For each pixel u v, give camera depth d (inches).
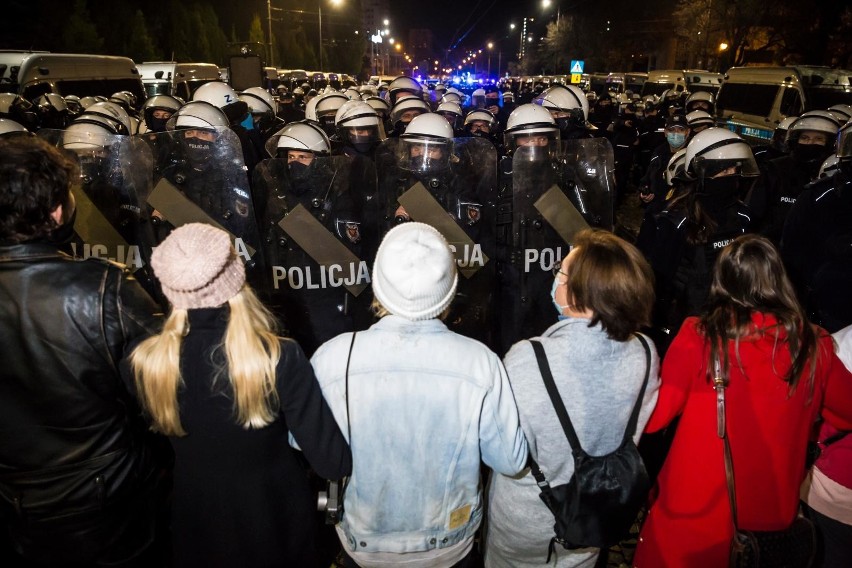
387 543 60.1
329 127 275.3
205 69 668.1
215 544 59.0
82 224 121.8
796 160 167.0
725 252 65.4
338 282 127.6
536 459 62.9
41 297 56.3
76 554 64.0
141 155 120.2
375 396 55.2
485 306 130.1
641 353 61.5
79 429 59.9
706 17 1135.6
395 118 266.7
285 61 2046.0
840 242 107.9
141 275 125.3
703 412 64.5
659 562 70.3
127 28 1229.1
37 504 60.7
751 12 982.4
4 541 92.5
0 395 57.2
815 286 112.2
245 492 57.6
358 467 57.9
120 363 57.1
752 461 62.6
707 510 65.2
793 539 63.6
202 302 51.4
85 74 419.8
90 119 145.6
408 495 58.1
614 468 60.1
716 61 1194.0
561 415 59.9
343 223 124.0
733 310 63.2
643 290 59.1
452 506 59.4
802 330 60.9
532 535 67.5
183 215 121.4
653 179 237.6
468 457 57.2
